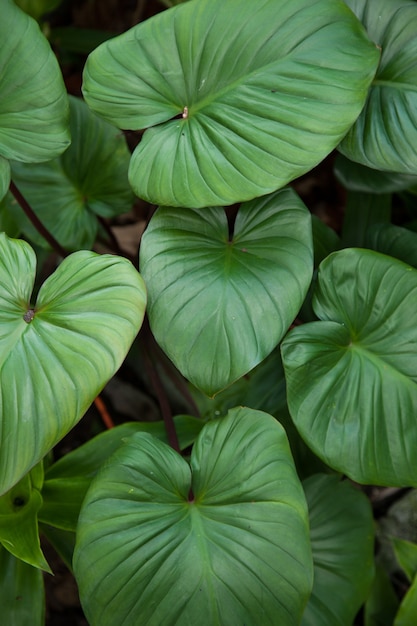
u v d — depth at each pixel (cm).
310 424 138
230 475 134
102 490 133
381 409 138
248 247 139
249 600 131
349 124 132
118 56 136
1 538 137
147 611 130
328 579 147
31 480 142
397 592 162
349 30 133
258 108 134
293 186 184
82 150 154
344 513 149
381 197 155
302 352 139
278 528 132
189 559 131
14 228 161
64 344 129
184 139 136
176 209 140
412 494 164
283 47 133
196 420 149
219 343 135
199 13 134
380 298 139
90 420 172
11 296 132
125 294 130
